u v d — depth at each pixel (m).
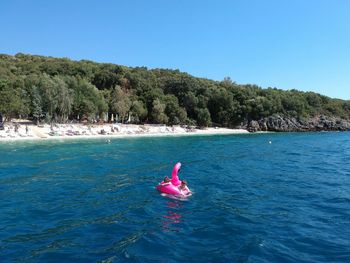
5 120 71.75
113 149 43.75
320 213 14.04
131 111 96.25
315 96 132.62
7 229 11.91
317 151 43.47
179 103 111.50
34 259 9.34
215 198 16.83
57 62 120.62
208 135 85.31
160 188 18.25
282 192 18.23
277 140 66.56
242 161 32.41
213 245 10.44
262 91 126.81
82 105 84.38
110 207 14.99
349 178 22.75
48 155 36.16
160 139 66.38
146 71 126.50
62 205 15.33
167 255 9.63
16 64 114.50
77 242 10.64
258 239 10.90
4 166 27.81
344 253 9.84
